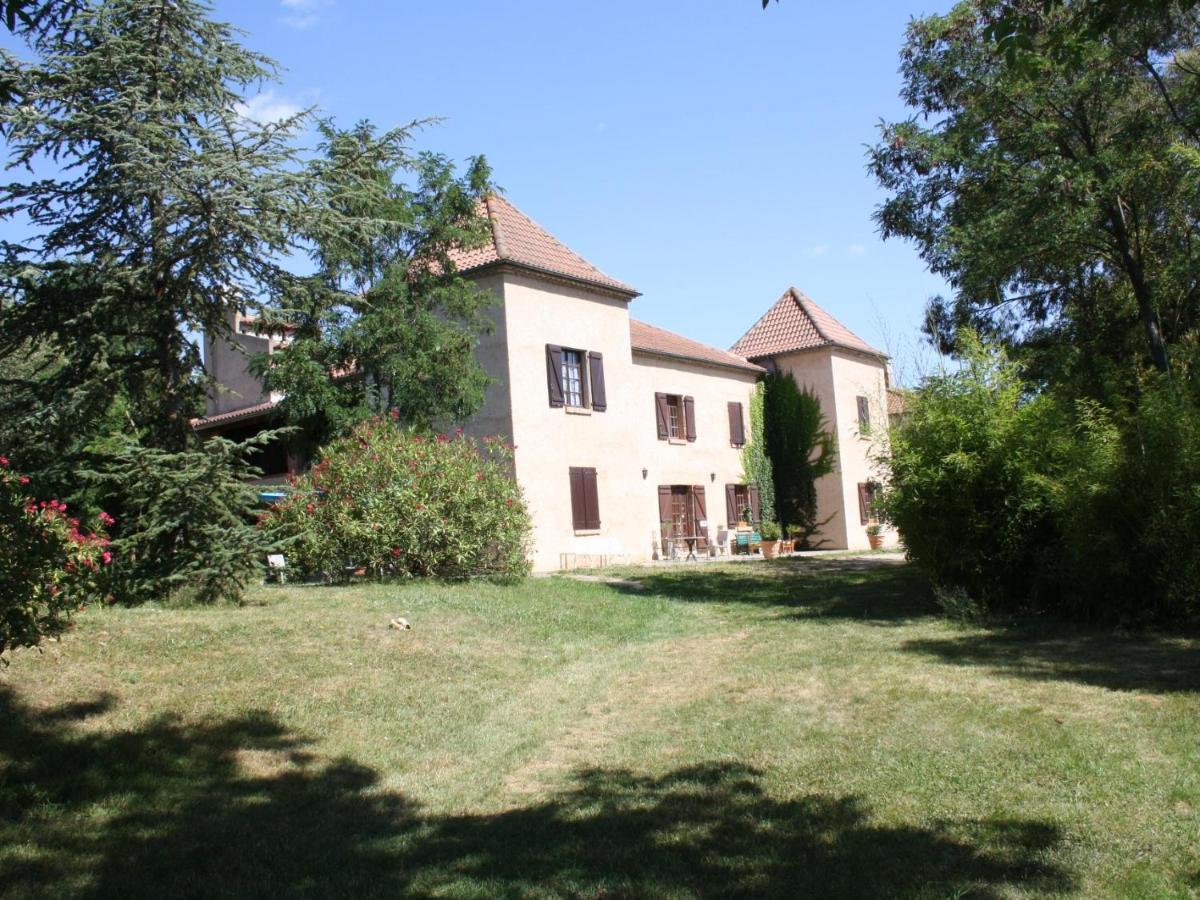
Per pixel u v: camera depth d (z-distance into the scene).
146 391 11.19
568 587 14.88
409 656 8.84
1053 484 10.61
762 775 5.47
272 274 11.77
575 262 21.97
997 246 15.93
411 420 16.64
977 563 11.49
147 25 10.75
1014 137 16.48
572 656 9.82
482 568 14.92
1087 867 3.88
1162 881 3.71
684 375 26.62
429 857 4.37
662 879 3.99
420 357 16.27
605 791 5.34
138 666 7.43
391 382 16.56
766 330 31.66
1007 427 11.40
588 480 21.05
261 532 10.62
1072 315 19.09
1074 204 15.62
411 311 16.81
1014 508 11.26
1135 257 16.91
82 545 8.70
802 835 4.45
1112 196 15.43
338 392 16.12
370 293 16.45
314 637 8.99
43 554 5.41
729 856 4.23
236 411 24.41
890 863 4.04
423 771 5.91
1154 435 9.90
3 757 5.38
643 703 7.64
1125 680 7.41
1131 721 6.12
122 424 11.46
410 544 13.50
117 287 10.27
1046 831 4.30
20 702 6.27
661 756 6.05
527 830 4.71
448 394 16.91
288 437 16.77
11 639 5.48
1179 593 9.72
